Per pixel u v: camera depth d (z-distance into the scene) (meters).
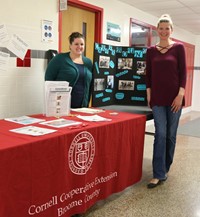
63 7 3.65
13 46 3.21
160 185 2.99
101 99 3.30
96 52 3.10
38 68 3.53
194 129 6.06
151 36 6.28
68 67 2.86
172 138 2.94
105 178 2.36
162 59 2.75
